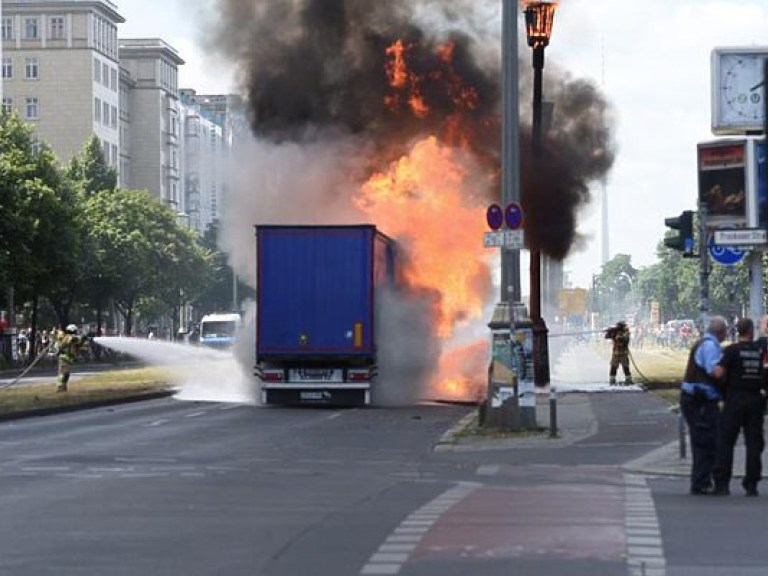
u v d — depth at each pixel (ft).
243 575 38.60
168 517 51.08
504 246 90.27
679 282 531.09
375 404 132.67
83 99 514.68
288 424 106.63
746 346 59.57
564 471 71.56
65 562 40.81
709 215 98.07
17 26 515.09
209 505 54.90
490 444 85.25
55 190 284.61
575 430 93.76
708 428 59.82
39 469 70.33
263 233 127.85
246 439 91.86
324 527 48.26
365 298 127.24
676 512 52.70
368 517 51.11
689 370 60.44
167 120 599.16
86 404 129.18
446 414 118.73
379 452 82.84
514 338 91.04
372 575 38.47
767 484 65.36
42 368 273.95
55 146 513.86
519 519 50.42
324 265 127.65
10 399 134.51
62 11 515.09
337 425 105.50
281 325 127.65
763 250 93.97
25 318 380.78
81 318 407.44
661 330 419.54
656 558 41.19
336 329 127.34
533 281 139.54
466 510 53.26
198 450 83.20
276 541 44.91
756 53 103.09
